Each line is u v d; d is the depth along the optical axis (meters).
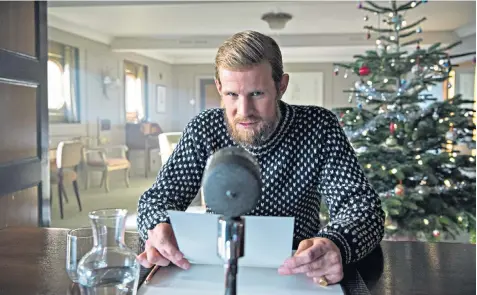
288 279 0.85
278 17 4.93
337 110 3.54
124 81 7.23
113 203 5.10
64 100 5.77
